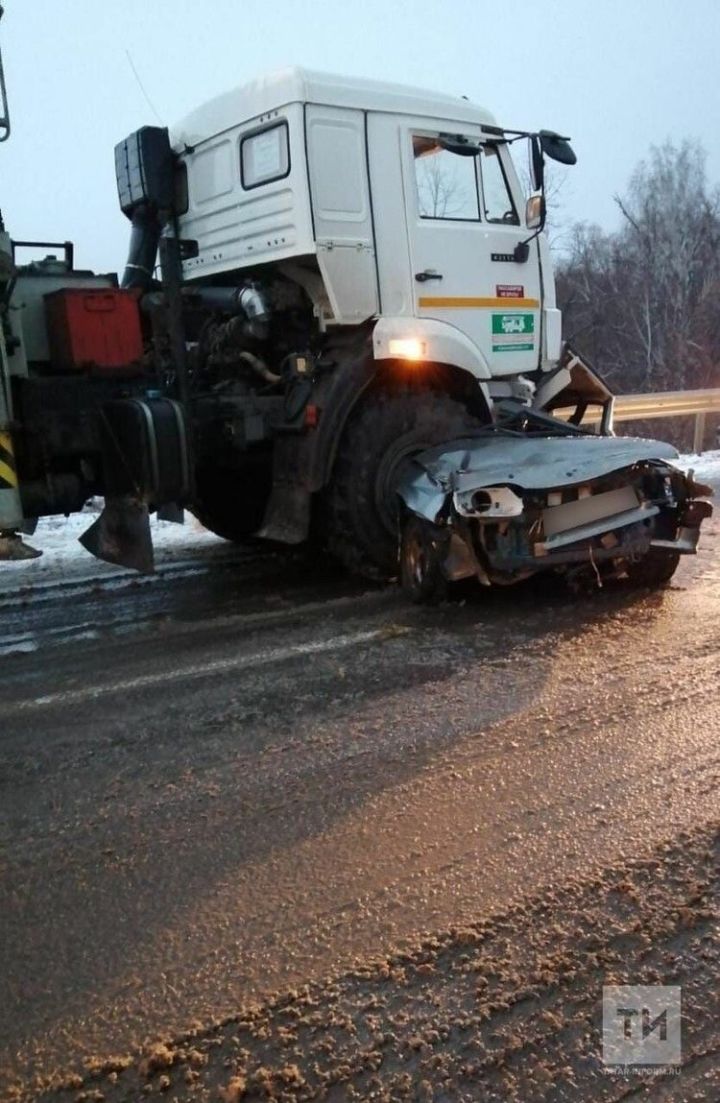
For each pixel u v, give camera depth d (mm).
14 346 4730
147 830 2814
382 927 2305
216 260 6027
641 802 2877
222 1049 1930
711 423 15688
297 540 5406
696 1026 1970
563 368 6637
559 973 2123
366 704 3738
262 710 3719
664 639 4438
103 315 4930
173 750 3373
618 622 4738
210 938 2287
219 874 2562
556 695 3768
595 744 3299
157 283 6363
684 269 29641
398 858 2605
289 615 5184
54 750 3420
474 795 2949
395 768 3156
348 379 5367
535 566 4801
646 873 2492
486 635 4617
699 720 3484
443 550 5047
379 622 4945
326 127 5320
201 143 5988
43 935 2326
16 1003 2088
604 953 2186
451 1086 1826
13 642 4891
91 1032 1993
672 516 5242
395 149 5566
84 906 2441
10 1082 1866
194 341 6184
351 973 2143
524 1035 1947
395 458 5621
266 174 5465
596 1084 1829
